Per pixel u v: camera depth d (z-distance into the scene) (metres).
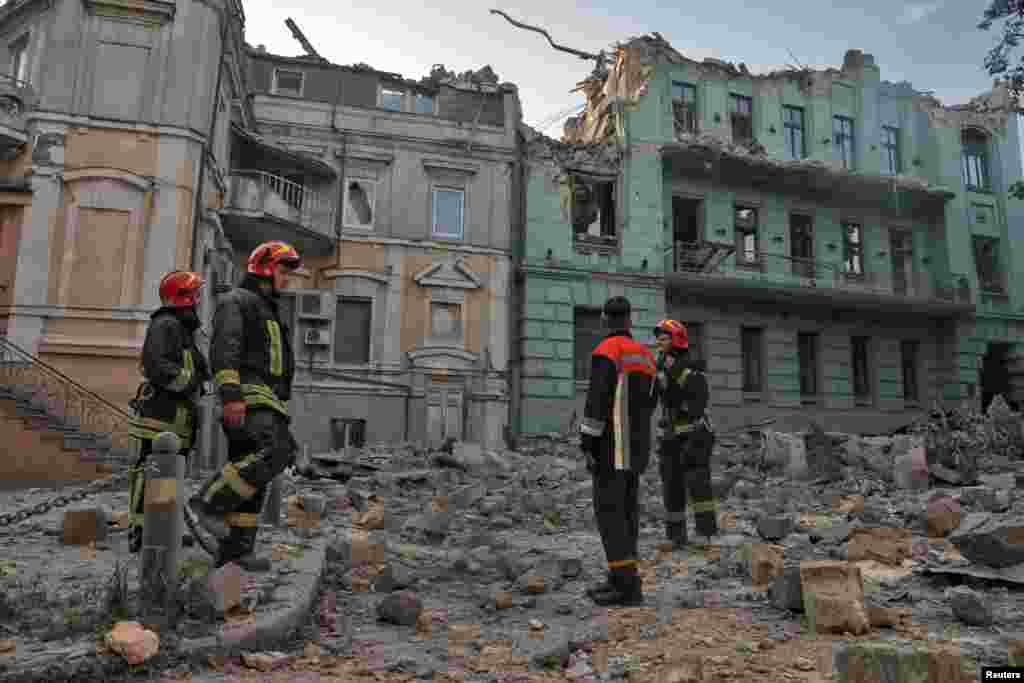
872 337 25.39
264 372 3.76
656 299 22.17
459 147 21.55
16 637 2.81
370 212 20.77
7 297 14.86
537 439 20.38
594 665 3.03
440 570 5.19
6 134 15.05
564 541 6.75
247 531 3.80
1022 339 26.53
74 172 15.29
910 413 25.19
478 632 3.60
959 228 26.56
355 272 20.06
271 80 20.97
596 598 4.10
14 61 17.06
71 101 15.54
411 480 10.98
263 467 3.59
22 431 13.05
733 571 4.96
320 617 3.76
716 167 23.66
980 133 28.09
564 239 21.89
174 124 15.87
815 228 25.22
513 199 21.88
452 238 21.22
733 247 22.41
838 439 15.46
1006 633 3.44
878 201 25.98
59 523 6.10
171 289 4.70
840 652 2.58
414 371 20.05
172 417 4.55
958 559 5.01
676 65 24.22
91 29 15.92
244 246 19.70
